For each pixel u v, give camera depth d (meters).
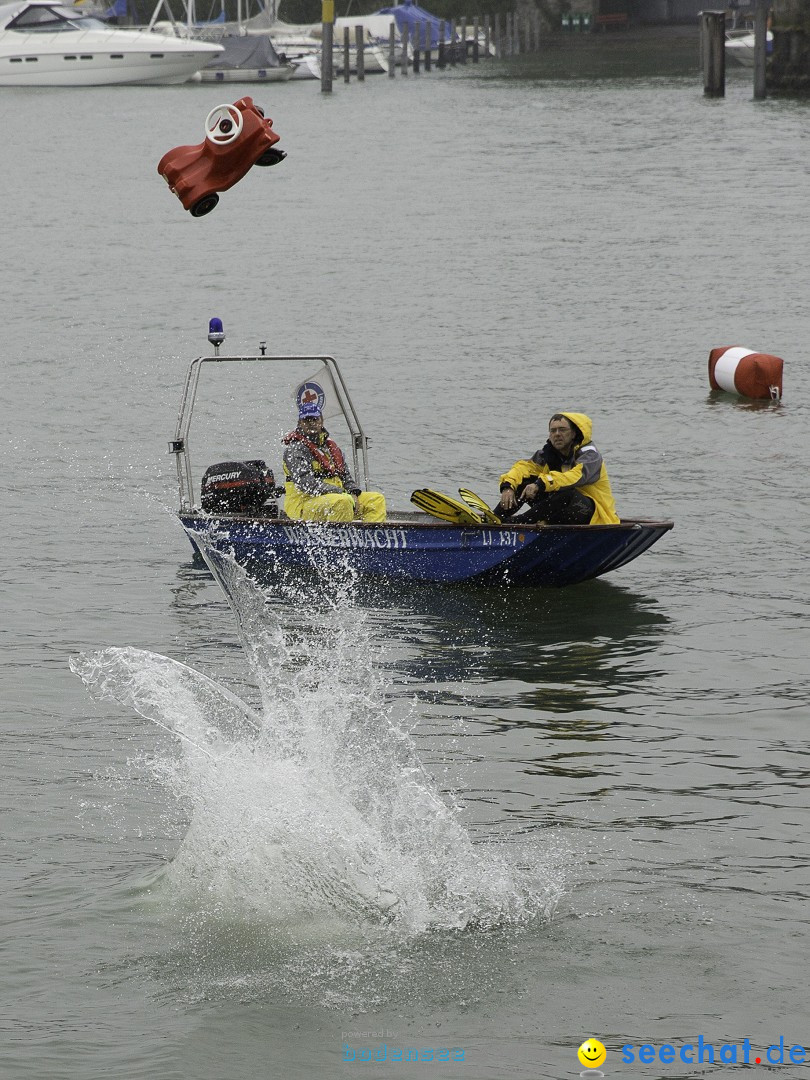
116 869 27.73
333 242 120.19
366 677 38.31
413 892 26.64
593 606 44.59
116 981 24.02
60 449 63.03
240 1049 22.28
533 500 46.81
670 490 56.72
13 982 23.97
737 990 23.89
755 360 70.62
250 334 86.75
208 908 26.12
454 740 34.03
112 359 80.81
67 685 37.34
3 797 30.84
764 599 44.78
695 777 32.09
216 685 32.94
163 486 57.69
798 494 55.94
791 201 135.50
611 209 134.00
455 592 46.16
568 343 83.38
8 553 49.19
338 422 66.81
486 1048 22.38
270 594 45.88
